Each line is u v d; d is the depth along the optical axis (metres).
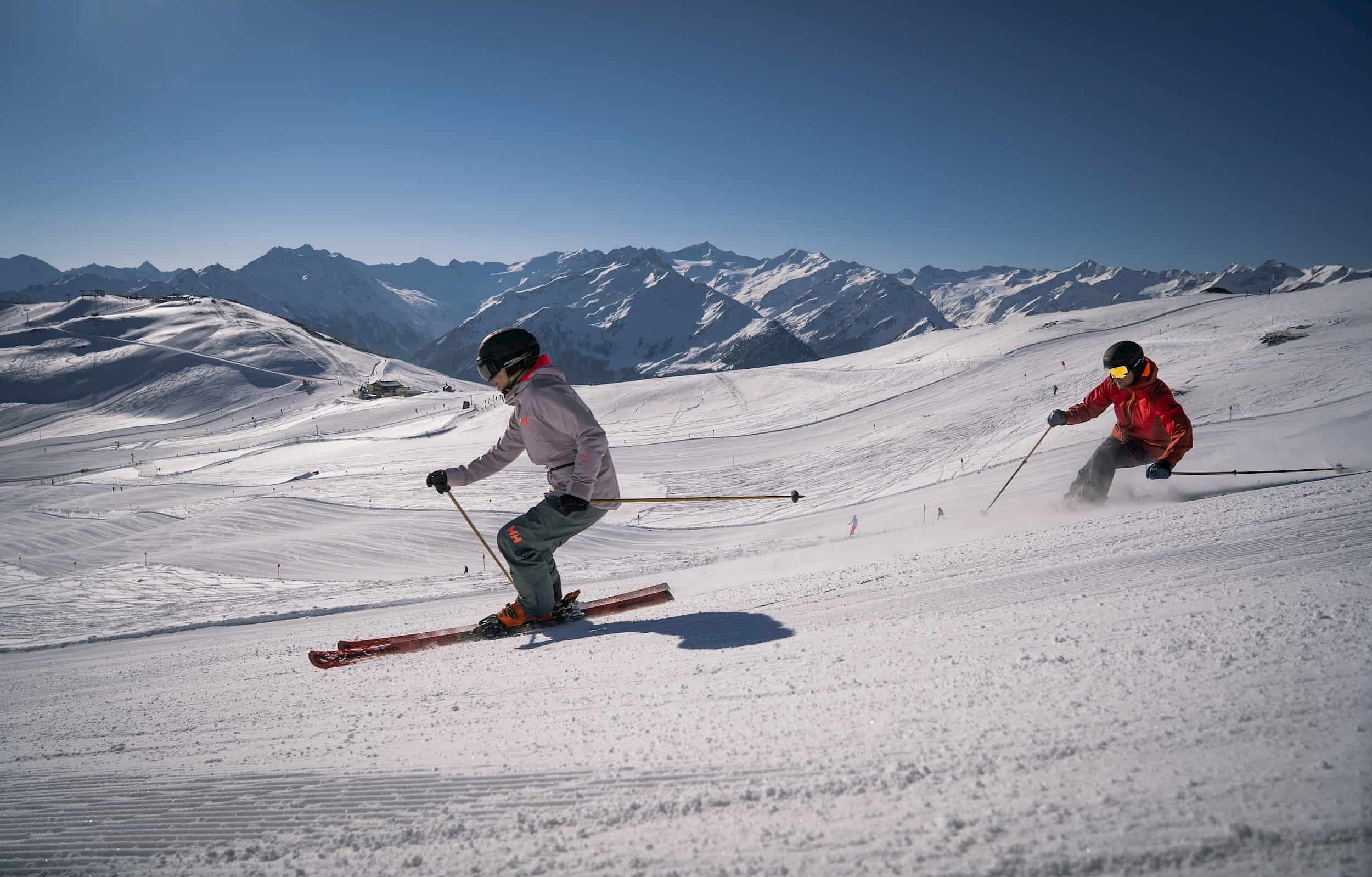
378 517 50.25
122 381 191.25
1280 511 4.25
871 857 1.03
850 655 2.36
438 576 30.55
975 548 4.80
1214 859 0.85
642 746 1.80
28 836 1.83
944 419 70.62
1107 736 1.30
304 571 38.34
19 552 49.97
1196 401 44.81
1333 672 1.40
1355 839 0.82
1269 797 0.98
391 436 106.50
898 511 35.53
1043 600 2.76
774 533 38.34
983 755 1.33
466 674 3.21
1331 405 35.31
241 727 2.96
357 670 4.05
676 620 3.76
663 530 42.69
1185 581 2.72
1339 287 89.69
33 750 3.26
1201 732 1.25
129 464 116.69
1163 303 107.19
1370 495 4.29
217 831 1.70
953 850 1.00
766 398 101.75
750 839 1.19
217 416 168.88
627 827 1.33
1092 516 6.50
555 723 2.17
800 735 1.66
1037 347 94.00
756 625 3.27
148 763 2.54
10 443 150.12
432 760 2.00
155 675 6.53
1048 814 1.06
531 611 4.46
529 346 4.11
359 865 1.38
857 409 85.88
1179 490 8.08
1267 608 1.94
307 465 88.50
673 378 118.81
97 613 25.86
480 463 4.47
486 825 1.46
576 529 4.27
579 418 4.07
